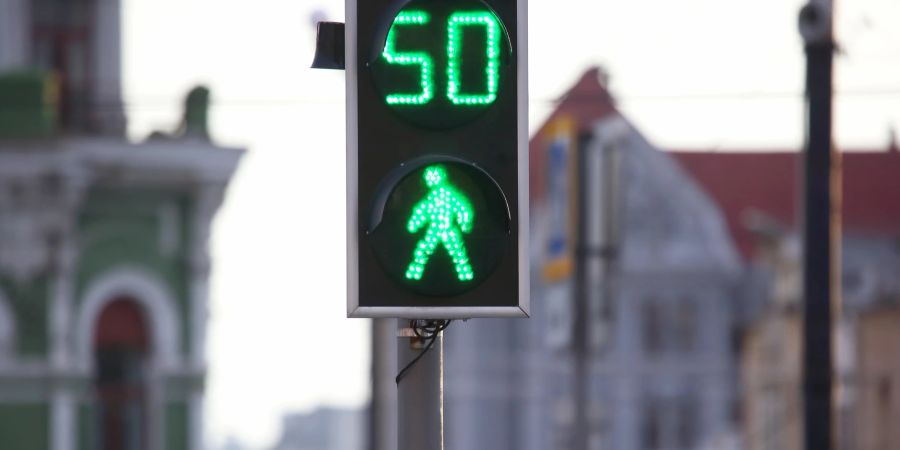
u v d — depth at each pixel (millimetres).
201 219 71250
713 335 127500
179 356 70625
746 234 128250
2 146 67562
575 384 67000
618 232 67875
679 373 127500
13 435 67500
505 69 14211
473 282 14125
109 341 69812
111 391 69938
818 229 31297
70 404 68375
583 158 67375
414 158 14211
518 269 14297
